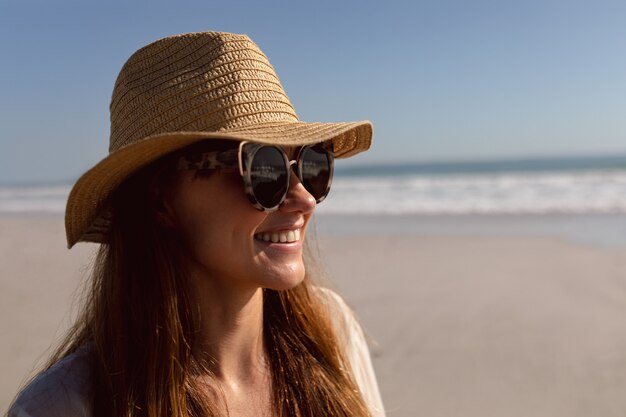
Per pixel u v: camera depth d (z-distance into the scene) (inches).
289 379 63.6
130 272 57.2
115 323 56.2
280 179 55.5
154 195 57.3
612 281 309.0
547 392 182.5
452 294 294.0
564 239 446.3
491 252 401.7
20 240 520.1
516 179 1358.3
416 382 193.0
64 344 63.1
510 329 239.3
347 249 426.0
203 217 55.8
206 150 54.4
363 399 69.7
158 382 53.8
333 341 69.4
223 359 59.3
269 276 56.9
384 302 282.4
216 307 58.8
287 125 58.7
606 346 217.6
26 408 49.1
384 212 687.7
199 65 55.9
